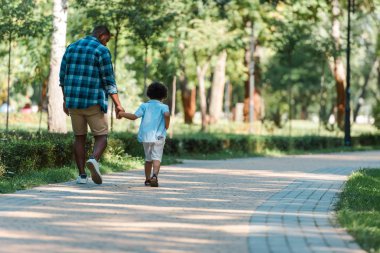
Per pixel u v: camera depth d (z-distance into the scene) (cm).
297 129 6162
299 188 1574
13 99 6244
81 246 816
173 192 1416
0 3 2655
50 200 1215
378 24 6700
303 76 8425
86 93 1471
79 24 3512
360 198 1355
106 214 1068
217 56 5153
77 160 1512
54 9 2734
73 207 1135
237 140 3634
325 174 2103
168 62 4522
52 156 1775
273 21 4703
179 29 4275
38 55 4075
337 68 6150
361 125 9019
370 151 4431
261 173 2103
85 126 1505
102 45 1492
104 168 1889
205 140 3366
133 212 1096
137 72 4919
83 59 1477
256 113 5872
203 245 836
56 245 818
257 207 1195
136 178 1722
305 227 968
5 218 1004
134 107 4603
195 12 4422
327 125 6219
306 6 4678
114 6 2961
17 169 1582
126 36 3109
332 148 4547
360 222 978
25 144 1619
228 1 4409
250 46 4900
